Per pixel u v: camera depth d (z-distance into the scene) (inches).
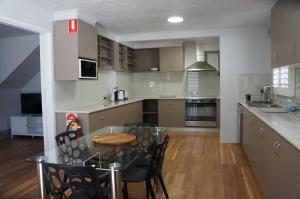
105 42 208.8
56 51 147.6
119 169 73.2
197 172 141.2
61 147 95.7
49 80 147.2
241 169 144.9
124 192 105.7
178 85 279.3
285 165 75.2
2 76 219.9
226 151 182.9
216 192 115.6
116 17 157.8
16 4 119.5
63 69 147.2
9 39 212.2
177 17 159.3
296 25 95.0
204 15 155.6
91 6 134.6
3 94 253.1
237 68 201.8
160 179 102.3
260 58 197.8
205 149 189.0
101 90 211.0
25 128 233.3
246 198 109.3
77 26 144.2
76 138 110.4
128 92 275.4
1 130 251.9
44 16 139.1
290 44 101.5
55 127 150.1
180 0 126.0
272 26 132.6
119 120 192.7
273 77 187.6
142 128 126.5
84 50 151.6
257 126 121.9
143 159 102.3
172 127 260.4
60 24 146.2
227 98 205.8
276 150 85.2
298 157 63.4
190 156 171.6
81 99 179.6
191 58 257.1
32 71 248.7
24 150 190.1
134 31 204.8
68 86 163.8
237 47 200.4
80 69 145.7
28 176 137.3
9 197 112.9
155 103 270.5
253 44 198.1
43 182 79.4
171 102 258.1
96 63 167.6
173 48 261.3
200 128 256.2
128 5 133.4
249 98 191.3
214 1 128.0
